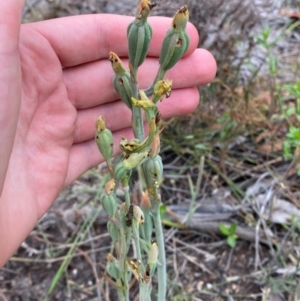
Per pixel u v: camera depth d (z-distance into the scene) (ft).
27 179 0.41
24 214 0.40
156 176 0.28
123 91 0.28
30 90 0.41
